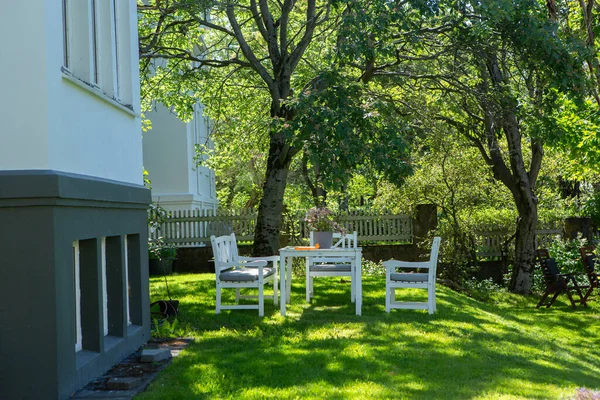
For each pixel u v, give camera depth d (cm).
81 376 593
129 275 816
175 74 1731
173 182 2184
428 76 1413
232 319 972
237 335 862
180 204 2177
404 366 700
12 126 548
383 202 1905
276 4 1714
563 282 1566
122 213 751
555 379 694
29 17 550
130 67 833
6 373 540
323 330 892
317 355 734
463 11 1221
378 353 753
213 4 1356
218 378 632
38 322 541
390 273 1058
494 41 1306
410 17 1259
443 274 1823
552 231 2006
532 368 739
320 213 1099
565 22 1385
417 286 1047
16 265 542
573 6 1382
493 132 1628
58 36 581
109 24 757
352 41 1162
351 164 1062
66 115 595
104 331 729
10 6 550
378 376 653
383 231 1962
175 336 859
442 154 1730
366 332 883
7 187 536
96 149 684
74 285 618
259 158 2817
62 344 553
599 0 1251
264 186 1512
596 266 1786
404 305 1059
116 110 766
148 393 574
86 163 649
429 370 688
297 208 2192
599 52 1312
